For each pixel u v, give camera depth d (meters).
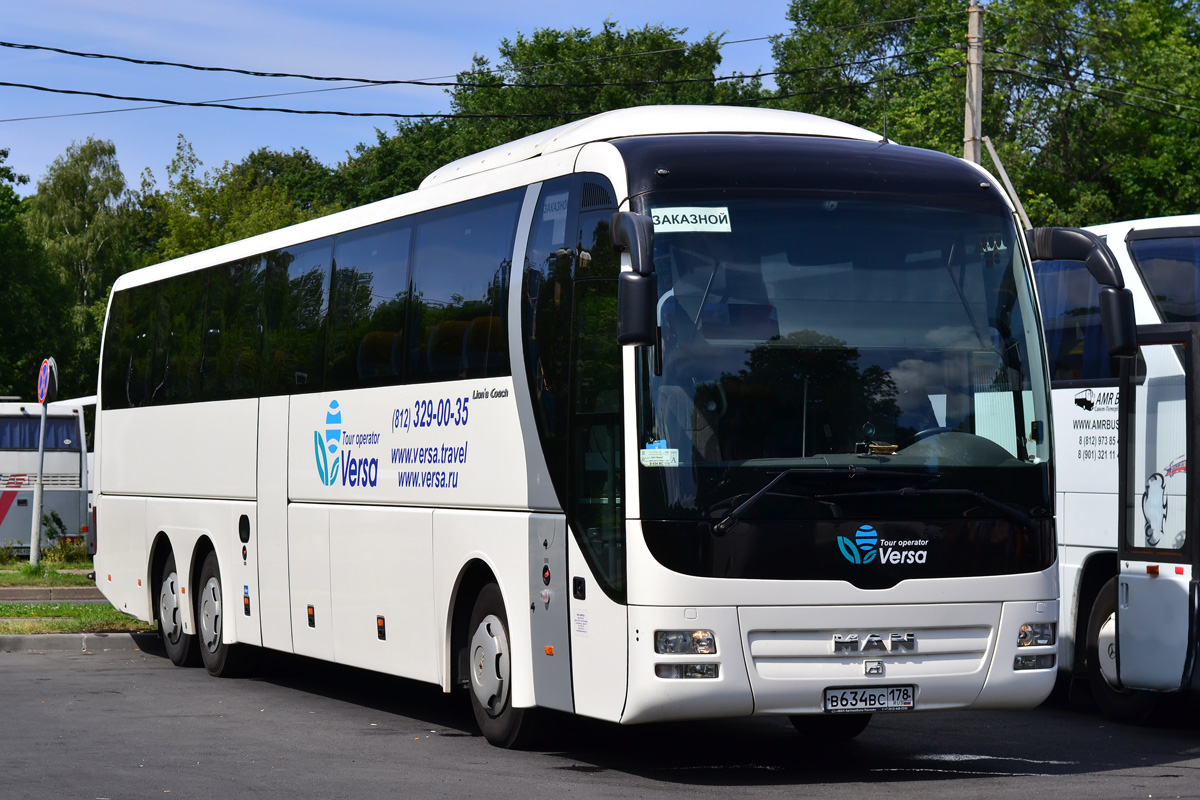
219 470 14.16
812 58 57.22
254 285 13.84
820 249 8.69
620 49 54.56
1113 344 8.76
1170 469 11.20
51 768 9.05
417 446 10.80
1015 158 43.38
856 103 56.66
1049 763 9.60
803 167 8.87
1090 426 12.36
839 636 8.34
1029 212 42.78
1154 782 8.77
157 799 8.07
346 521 11.79
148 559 15.75
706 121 9.46
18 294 58.44
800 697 8.27
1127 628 11.41
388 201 11.84
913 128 44.22
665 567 8.15
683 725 11.33
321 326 12.45
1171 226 11.61
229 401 14.05
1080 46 44.56
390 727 11.02
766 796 8.17
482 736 10.59
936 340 8.74
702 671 8.12
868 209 8.84
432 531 10.55
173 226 63.91
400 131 64.00
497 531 9.72
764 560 8.23
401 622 10.97
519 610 9.44
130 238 78.31
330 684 13.85
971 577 8.56
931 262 8.86
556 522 9.02
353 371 11.84
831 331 8.57
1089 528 12.30
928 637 8.49
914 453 8.54
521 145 10.37
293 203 64.19
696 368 8.34
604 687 8.48
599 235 8.88
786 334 8.49
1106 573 12.40
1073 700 12.50
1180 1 51.19
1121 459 11.54
